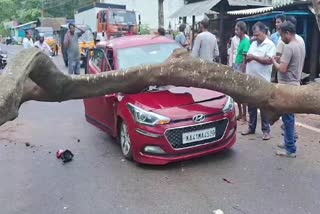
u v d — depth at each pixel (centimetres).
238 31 731
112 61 636
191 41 1650
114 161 573
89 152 621
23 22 6894
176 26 3117
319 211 417
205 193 461
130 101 546
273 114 131
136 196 459
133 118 529
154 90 571
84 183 502
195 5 1797
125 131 567
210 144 532
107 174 526
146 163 527
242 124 738
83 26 2167
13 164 586
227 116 540
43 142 688
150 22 3594
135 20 2225
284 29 535
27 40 1417
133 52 637
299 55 540
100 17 2253
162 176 510
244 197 450
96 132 739
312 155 573
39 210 439
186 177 506
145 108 522
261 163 546
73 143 674
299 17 1168
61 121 841
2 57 1661
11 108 93
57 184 505
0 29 7431
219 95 560
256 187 474
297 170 521
